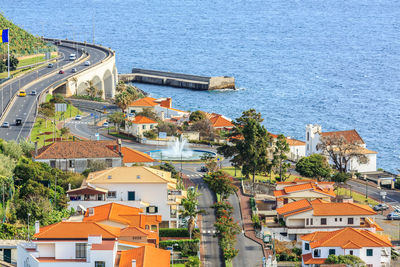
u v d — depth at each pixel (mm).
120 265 196000
